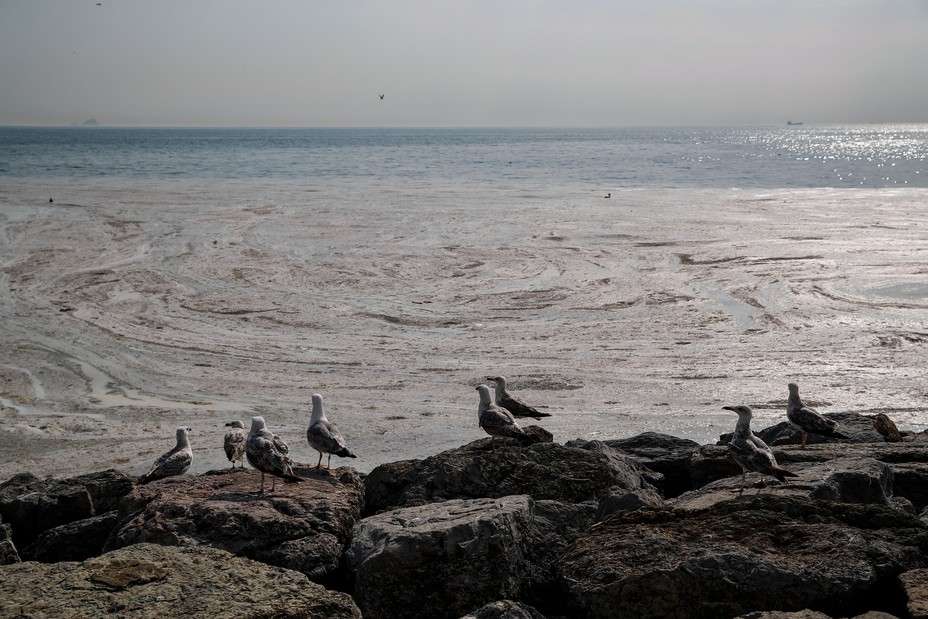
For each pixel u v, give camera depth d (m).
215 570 7.64
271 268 34.69
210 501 9.64
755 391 20.45
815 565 7.80
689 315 27.64
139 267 34.75
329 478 10.95
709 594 7.69
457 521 8.70
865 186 69.94
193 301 29.72
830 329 25.78
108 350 24.34
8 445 17.39
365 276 33.44
